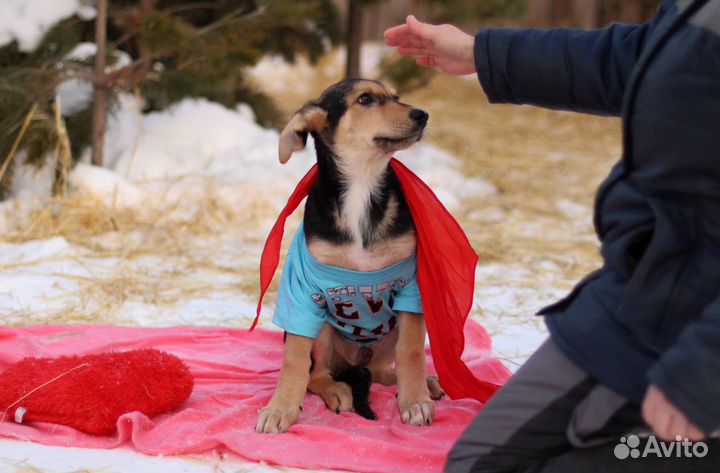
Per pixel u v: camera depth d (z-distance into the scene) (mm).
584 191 7102
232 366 3562
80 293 4430
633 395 2000
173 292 4562
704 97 1890
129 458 2674
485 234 5836
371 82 3293
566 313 2176
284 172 6336
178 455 2703
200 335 3902
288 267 3203
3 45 5715
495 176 7387
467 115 9734
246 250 5359
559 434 2141
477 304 4441
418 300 3109
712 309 1736
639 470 2061
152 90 6152
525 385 2164
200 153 6566
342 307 3148
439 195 6539
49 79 5617
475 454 2215
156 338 3791
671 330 1970
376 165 3135
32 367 3059
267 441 2762
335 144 3154
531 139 8938
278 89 10406
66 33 5902
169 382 3029
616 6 10484
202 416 2984
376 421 3086
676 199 1983
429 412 3021
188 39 5477
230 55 5648
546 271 5062
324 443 2771
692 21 1937
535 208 6551
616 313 2055
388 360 3547
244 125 6941
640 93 2004
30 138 5633
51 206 5574
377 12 11781
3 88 5508
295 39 7379
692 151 1911
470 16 6438
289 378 3053
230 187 6016
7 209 5641
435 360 3062
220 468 2623
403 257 3098
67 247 5172
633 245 2062
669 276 1961
